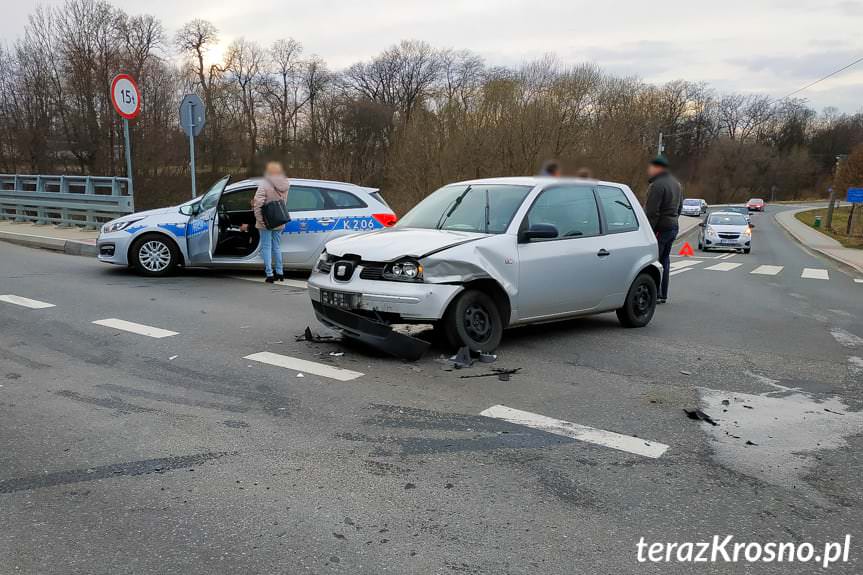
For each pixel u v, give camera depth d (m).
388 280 5.36
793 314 9.05
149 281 9.57
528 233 5.96
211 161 39.66
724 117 78.94
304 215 10.38
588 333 7.07
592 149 25.28
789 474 3.55
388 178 41.78
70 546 2.71
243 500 3.12
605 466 3.59
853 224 42.19
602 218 6.98
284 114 60.31
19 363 5.25
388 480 3.36
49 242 13.34
